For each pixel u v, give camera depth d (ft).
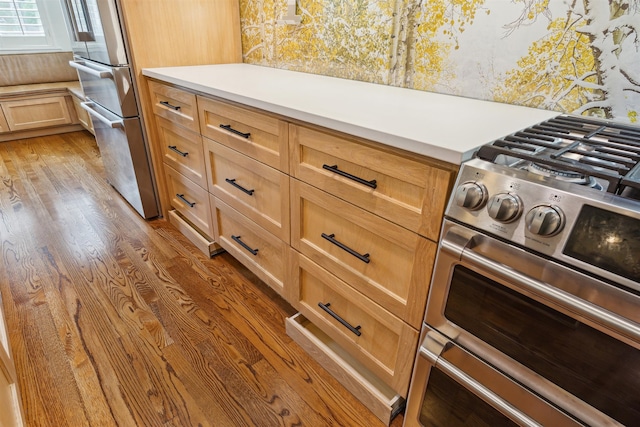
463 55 4.13
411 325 3.17
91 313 4.99
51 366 4.20
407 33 4.52
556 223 1.98
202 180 5.70
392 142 2.71
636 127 3.08
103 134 7.61
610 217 1.83
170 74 5.37
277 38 6.20
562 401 2.32
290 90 4.36
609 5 3.13
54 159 10.46
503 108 3.75
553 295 2.07
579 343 2.13
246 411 3.80
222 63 6.88
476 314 2.60
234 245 5.62
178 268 5.99
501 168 2.26
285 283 4.69
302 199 3.90
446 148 2.40
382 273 3.32
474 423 2.91
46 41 12.65
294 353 4.50
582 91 3.47
